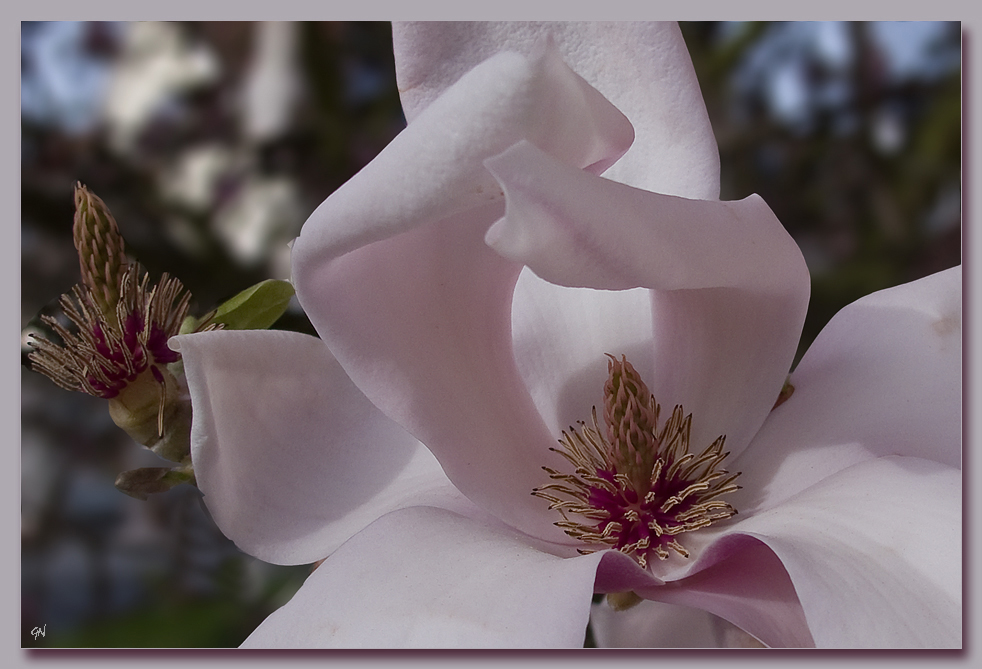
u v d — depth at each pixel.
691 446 0.35
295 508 0.35
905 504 0.32
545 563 0.32
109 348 0.36
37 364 0.37
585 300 0.36
